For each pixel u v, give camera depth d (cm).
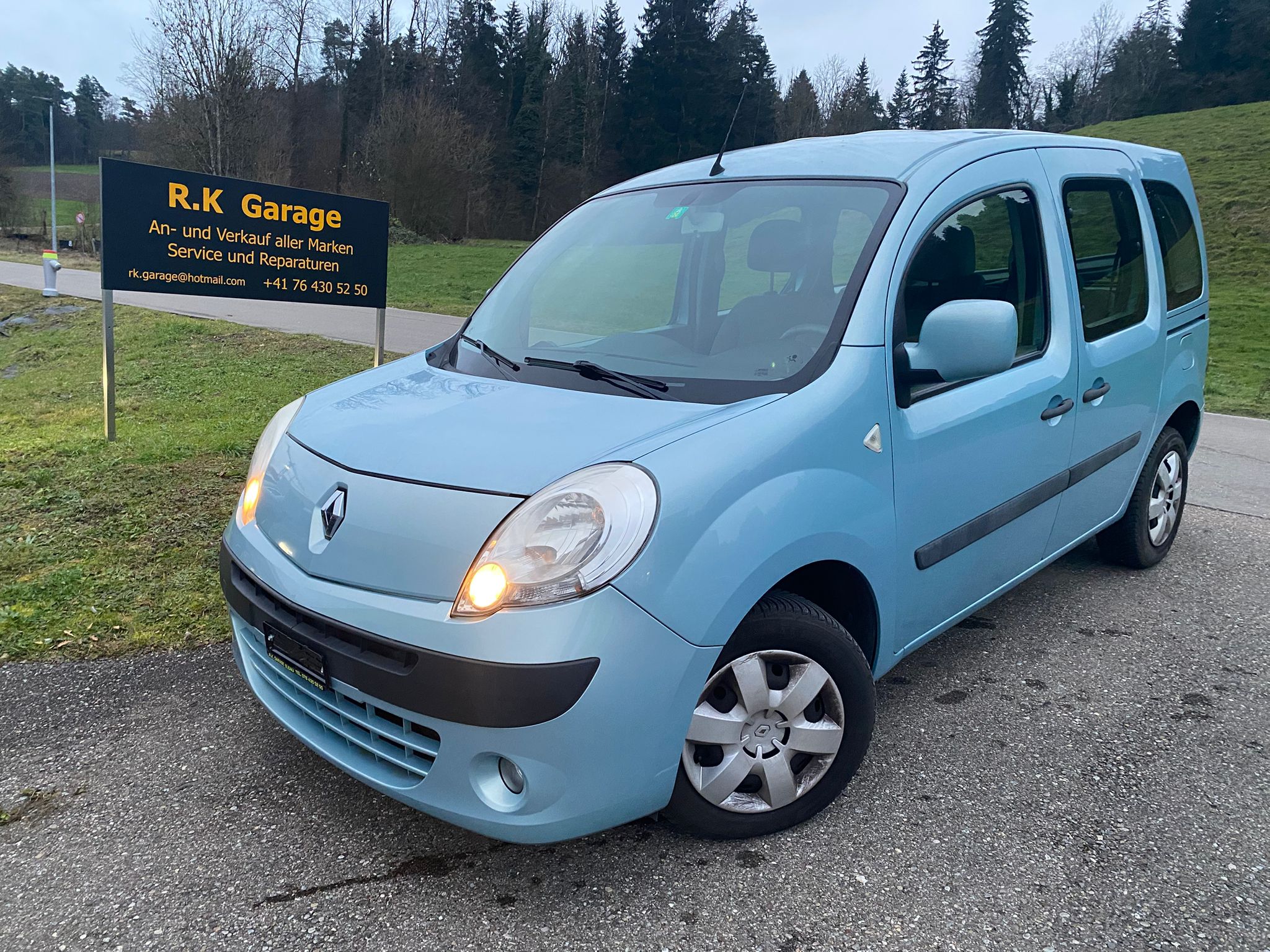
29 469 599
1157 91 8862
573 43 7850
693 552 214
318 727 248
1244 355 1747
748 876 238
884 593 266
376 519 224
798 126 7425
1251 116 5047
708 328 281
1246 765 293
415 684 208
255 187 682
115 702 325
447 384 285
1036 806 270
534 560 205
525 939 215
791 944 214
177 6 4312
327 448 254
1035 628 399
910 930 219
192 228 664
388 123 5369
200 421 753
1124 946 214
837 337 261
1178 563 480
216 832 255
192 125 4459
